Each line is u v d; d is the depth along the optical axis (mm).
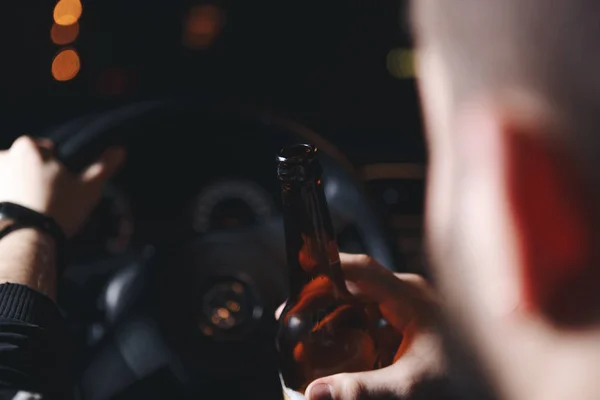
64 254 1043
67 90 3365
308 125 2330
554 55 267
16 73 3318
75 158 1619
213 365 1551
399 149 2146
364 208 1597
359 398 858
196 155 1943
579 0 264
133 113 1677
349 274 1019
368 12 3016
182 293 1558
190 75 3461
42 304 903
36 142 1145
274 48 3299
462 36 281
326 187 1629
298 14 3219
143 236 1906
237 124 1729
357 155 2168
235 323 1557
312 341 980
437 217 316
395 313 987
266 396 1580
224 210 1871
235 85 3340
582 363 291
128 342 1549
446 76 296
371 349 960
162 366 1547
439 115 310
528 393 300
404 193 2100
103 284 1593
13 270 939
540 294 288
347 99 2955
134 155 1938
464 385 313
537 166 275
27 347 832
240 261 1578
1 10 3287
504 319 296
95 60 3469
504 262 287
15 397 770
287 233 945
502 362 302
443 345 319
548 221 279
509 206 280
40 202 1063
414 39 311
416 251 2051
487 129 279
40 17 3346
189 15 3516
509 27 271
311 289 988
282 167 907
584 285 285
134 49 3514
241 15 3377
